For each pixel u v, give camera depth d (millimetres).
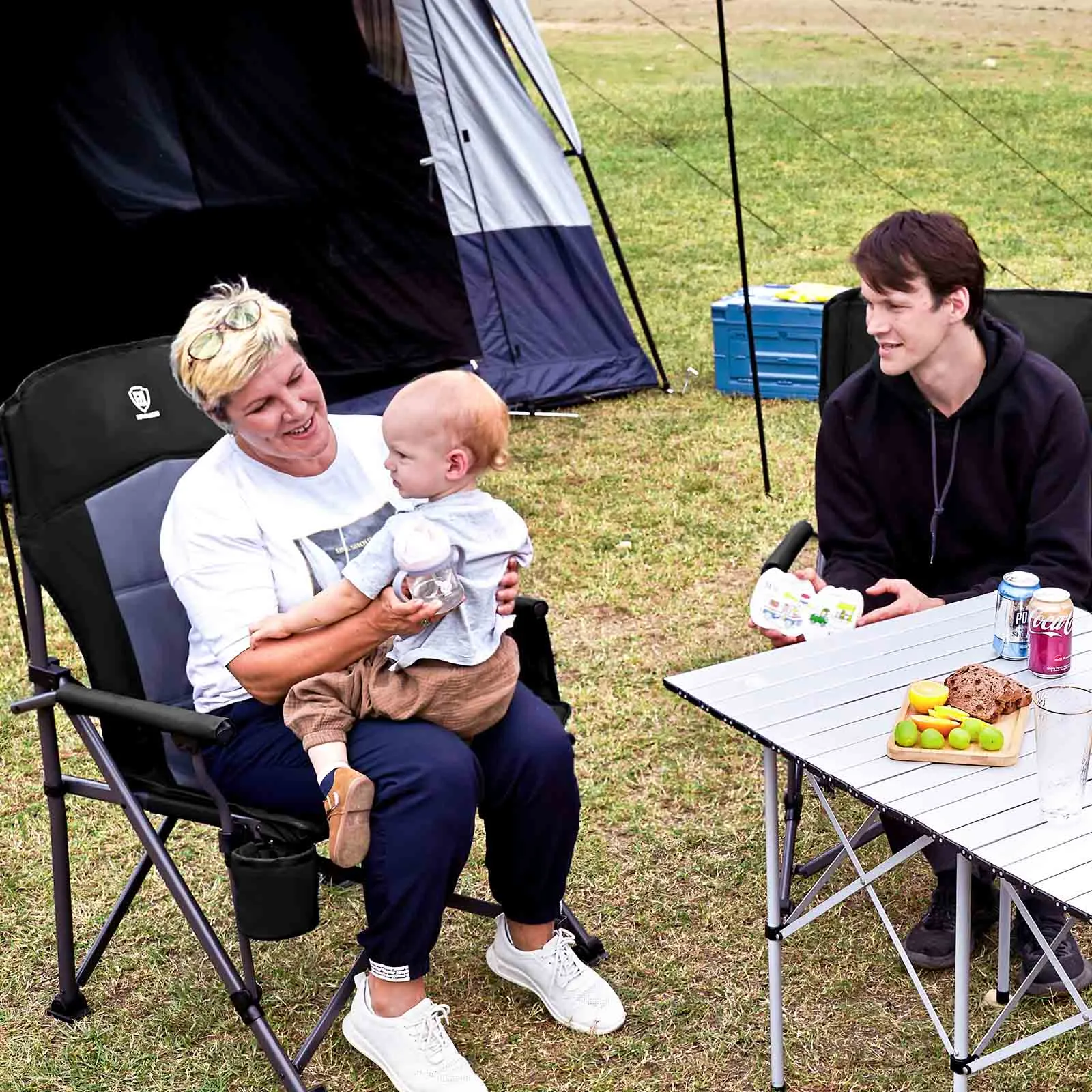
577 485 5273
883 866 2115
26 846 3211
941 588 2941
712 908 2879
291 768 2352
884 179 11375
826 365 3207
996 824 1885
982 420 2744
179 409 2684
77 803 3391
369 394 6145
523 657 2625
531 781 2393
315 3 5676
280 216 5871
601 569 4547
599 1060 2479
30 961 2828
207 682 2430
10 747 3654
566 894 2945
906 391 2793
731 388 6270
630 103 15000
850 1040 2490
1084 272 8156
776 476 5242
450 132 6000
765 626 2600
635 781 3352
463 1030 2570
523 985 2609
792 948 2736
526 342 6262
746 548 4656
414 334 6141
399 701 2289
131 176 5598
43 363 5613
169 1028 2627
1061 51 16188
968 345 2697
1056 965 2029
